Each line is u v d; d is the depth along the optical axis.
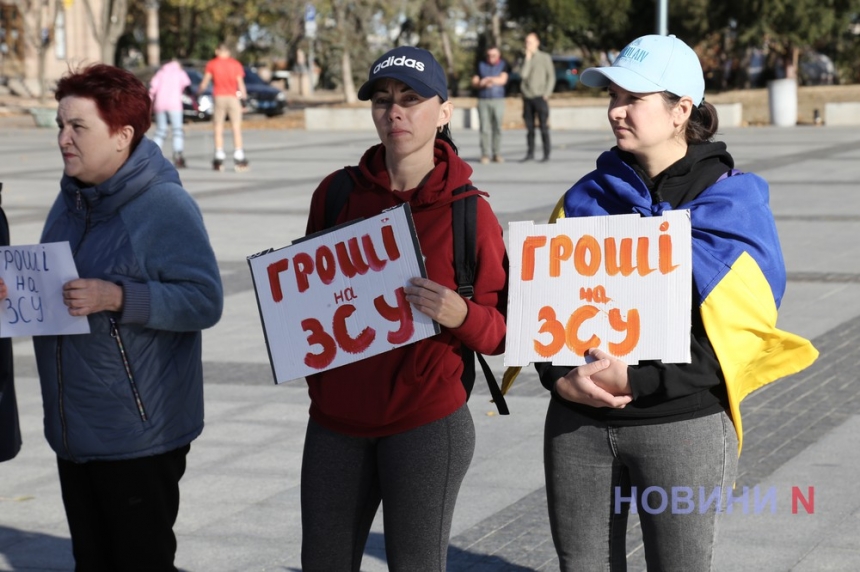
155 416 3.72
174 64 21.61
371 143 26.42
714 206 3.29
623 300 3.23
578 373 3.21
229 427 6.79
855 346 7.98
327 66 45.78
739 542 4.92
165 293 3.65
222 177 19.56
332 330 3.36
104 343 3.65
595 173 3.45
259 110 37.72
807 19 36.19
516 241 3.32
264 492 5.75
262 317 3.41
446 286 3.38
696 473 3.25
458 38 44.44
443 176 3.43
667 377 3.18
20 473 6.18
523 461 6.04
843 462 5.80
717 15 37.28
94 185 3.74
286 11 40.62
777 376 3.38
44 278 3.63
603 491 3.38
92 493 3.83
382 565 4.92
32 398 7.59
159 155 3.81
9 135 30.16
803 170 17.89
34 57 49.22
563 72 47.47
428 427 3.34
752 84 45.31
